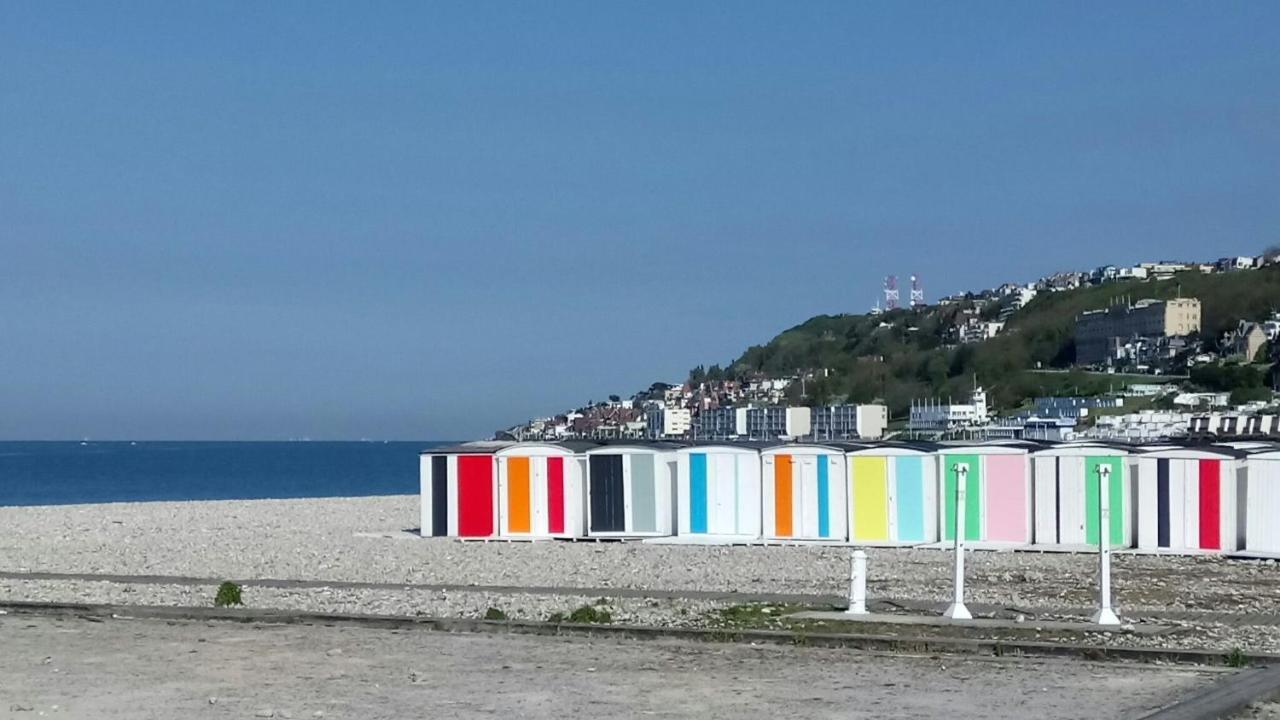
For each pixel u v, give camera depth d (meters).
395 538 41.50
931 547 35.25
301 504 66.44
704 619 21.28
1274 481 32.25
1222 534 33.03
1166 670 16.83
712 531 37.38
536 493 38.91
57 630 20.77
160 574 30.62
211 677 16.55
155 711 14.41
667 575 29.14
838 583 27.31
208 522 51.75
